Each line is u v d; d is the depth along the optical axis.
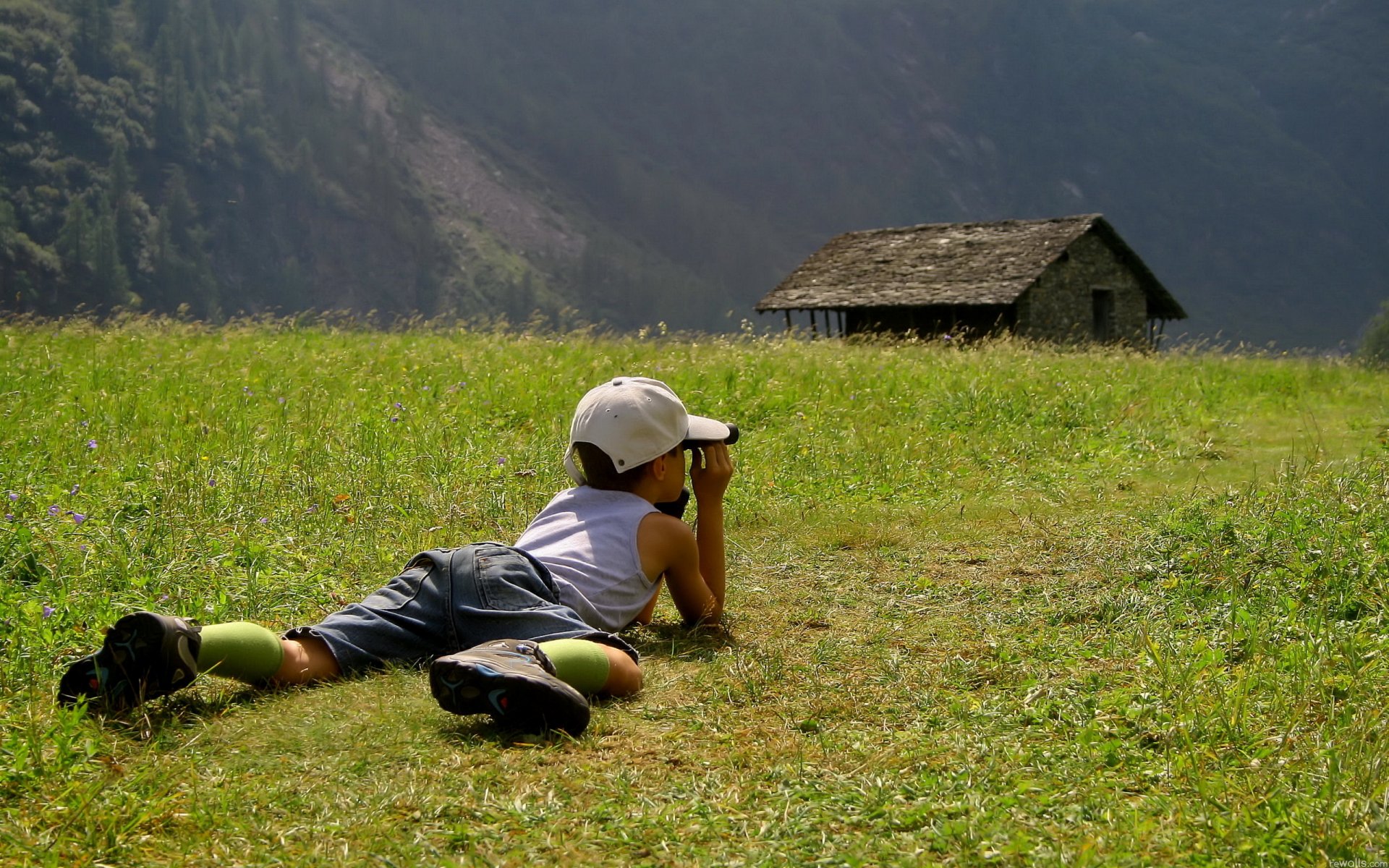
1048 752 2.91
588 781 2.75
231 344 12.01
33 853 2.35
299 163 179.38
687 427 4.23
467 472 6.66
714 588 4.28
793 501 6.49
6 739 2.85
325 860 2.36
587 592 3.78
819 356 12.55
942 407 9.60
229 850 2.39
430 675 3.03
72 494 5.50
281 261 169.62
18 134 149.38
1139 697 3.21
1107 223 29.06
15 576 4.40
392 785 2.71
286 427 7.59
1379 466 6.50
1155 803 2.56
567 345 13.12
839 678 3.60
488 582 3.50
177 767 2.76
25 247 134.38
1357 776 2.60
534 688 2.96
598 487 4.11
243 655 3.27
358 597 4.57
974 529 5.91
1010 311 27.62
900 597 4.65
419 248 181.25
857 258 31.30
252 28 195.12
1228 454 8.38
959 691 3.48
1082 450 8.33
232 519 5.48
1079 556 5.20
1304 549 4.56
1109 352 17.52
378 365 10.51
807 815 2.58
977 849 2.39
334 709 3.19
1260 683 3.27
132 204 153.50
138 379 9.09
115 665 3.05
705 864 2.37
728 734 3.10
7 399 7.91
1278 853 2.31
